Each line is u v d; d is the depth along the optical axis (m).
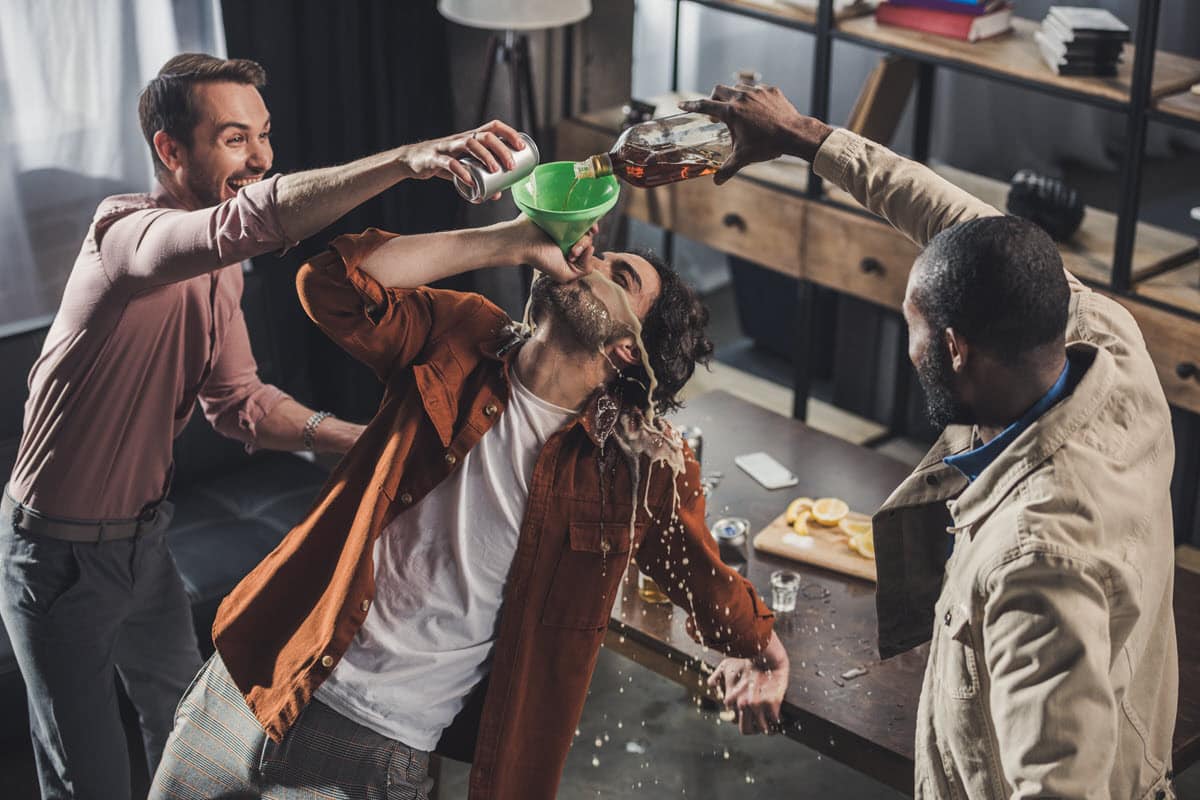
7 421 3.20
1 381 3.17
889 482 2.85
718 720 3.13
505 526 1.88
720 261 5.32
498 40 4.00
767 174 3.91
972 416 1.59
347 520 1.93
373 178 1.76
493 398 1.90
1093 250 3.46
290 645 1.91
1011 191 3.52
